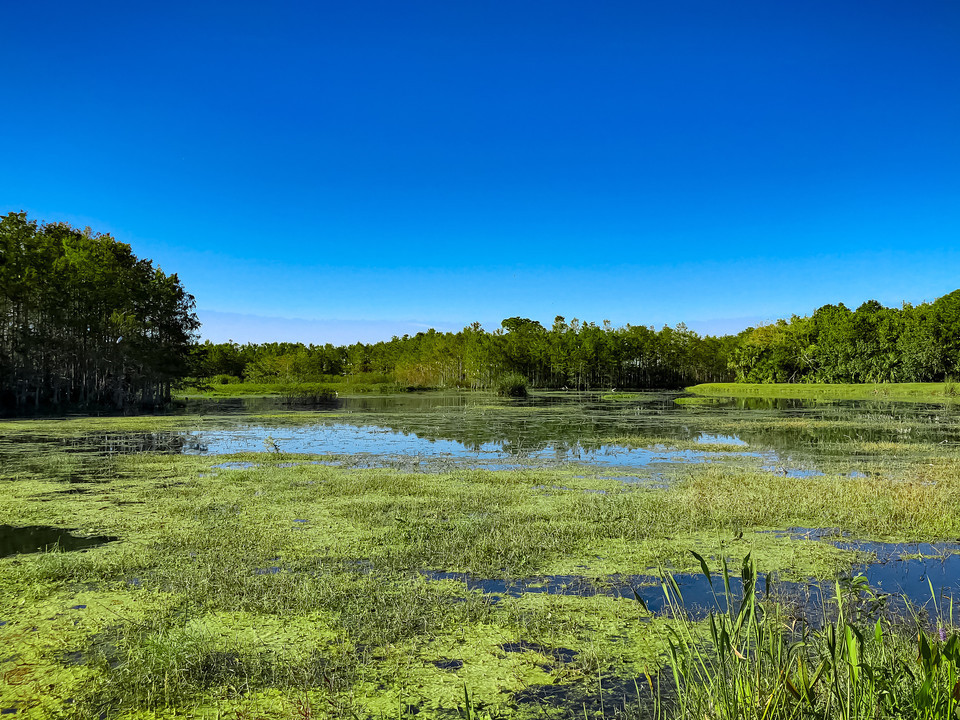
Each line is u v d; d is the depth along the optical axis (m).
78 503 10.52
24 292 34.28
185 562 7.23
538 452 17.81
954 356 58.50
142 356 39.78
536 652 4.98
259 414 35.28
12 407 34.22
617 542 8.01
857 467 14.46
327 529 8.73
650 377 96.44
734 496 10.23
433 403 47.12
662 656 4.87
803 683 3.09
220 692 4.36
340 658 4.84
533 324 119.38
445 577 6.78
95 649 5.05
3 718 4.06
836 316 75.38
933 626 4.95
